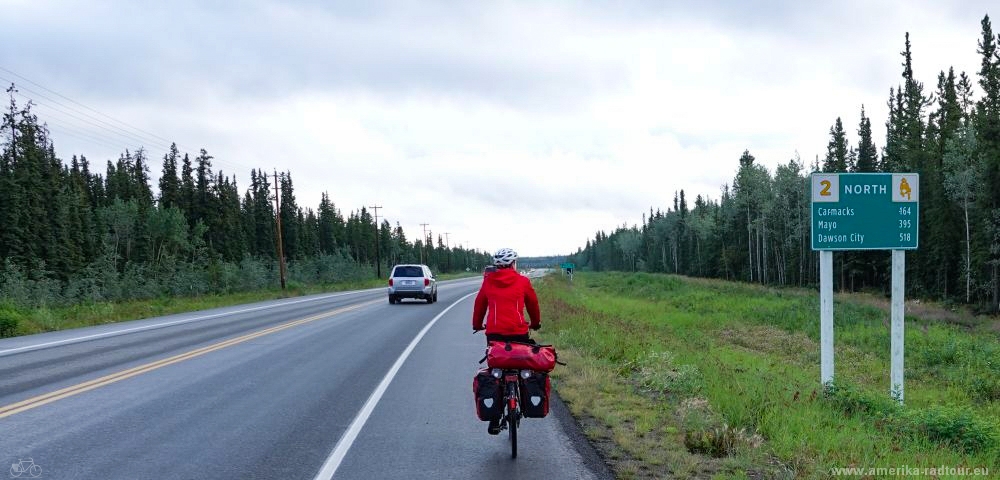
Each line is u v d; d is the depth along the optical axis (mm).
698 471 4914
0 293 24391
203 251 70188
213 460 5207
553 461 5203
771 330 22781
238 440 5824
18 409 7051
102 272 39750
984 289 42406
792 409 6863
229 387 8445
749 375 9898
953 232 48562
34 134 57188
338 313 22500
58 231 58562
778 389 8258
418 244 162625
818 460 5203
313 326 17406
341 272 72875
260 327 17141
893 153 68375
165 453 5391
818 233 8898
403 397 7812
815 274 69188
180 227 69000
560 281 56156
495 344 5387
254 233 92250
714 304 31406
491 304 5574
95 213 70500
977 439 6574
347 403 7453
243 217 91938
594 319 17188
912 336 20984
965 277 45094
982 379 13391
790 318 25188
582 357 11195
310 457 5301
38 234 55656
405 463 5145
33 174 56531
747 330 22719
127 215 68750
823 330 8875
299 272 64688
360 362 10727
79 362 10672
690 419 6348
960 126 50875
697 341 17031
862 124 71562
